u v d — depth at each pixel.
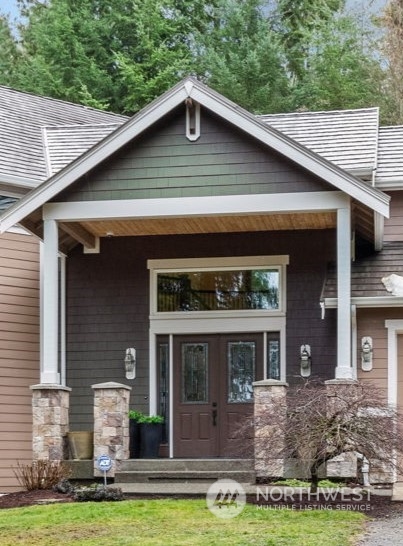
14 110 19.16
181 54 31.31
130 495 12.80
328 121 17.97
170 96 14.12
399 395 14.78
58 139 18.09
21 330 16.16
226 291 16.17
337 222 13.88
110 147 14.14
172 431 15.98
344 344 13.66
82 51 31.11
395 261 15.79
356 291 14.96
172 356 16.19
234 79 29.77
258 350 15.95
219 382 16.02
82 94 29.83
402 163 16.94
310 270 15.84
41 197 14.22
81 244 16.56
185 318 16.14
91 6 32.84
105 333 16.33
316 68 31.47
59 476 13.64
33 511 11.38
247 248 16.09
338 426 11.15
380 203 13.47
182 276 16.38
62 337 16.41
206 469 13.43
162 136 14.38
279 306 15.85
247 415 15.30
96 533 9.72
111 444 13.74
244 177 14.10
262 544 8.89
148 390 16.05
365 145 16.80
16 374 15.99
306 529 9.67
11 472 15.68
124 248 16.48
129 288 16.38
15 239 16.33
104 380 16.22
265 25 31.11
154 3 31.94
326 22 33.66
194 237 16.30
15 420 15.87
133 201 14.28
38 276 16.45
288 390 13.81
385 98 31.36
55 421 13.95
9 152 17.12
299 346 15.70
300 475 12.91
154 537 9.42
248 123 13.92
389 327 14.91
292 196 13.95
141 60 31.77
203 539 9.22
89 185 14.41
